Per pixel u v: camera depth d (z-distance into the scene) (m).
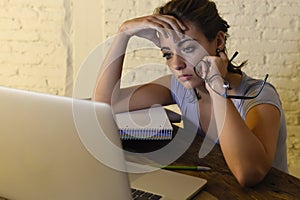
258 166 1.14
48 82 2.72
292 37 2.45
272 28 2.45
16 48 2.68
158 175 1.15
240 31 2.47
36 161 0.87
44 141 0.84
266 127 1.25
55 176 0.87
